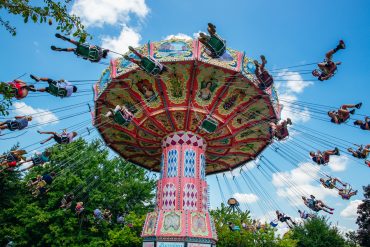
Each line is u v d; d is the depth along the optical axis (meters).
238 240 27.28
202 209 15.56
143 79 15.25
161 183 16.30
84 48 10.78
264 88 14.38
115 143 20.22
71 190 26.97
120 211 30.42
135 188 31.98
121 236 25.33
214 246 14.92
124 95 16.33
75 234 26.66
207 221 15.01
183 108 15.98
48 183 18.23
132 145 19.97
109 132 19.12
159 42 14.46
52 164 28.80
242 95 15.81
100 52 11.09
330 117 14.70
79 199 27.61
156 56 14.25
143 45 14.68
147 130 17.44
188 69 14.70
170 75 15.02
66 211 25.58
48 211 26.72
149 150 20.19
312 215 18.62
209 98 15.81
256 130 17.98
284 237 28.80
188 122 16.64
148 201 33.00
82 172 28.62
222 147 18.84
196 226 14.55
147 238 14.79
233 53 14.53
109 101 16.84
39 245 26.53
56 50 10.77
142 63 12.55
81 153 29.66
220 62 14.20
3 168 14.94
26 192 27.86
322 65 13.49
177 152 16.61
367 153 14.59
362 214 37.00
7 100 7.66
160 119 16.73
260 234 27.58
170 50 14.28
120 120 13.40
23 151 13.64
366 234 35.16
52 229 25.22
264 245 27.83
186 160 16.39
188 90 15.51
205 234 14.51
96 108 17.28
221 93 15.60
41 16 7.32
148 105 16.25
